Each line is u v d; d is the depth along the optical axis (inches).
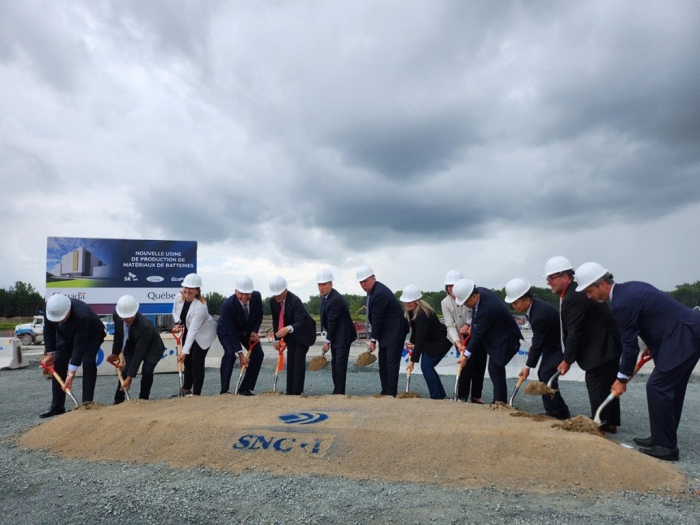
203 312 298.5
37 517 138.3
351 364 512.4
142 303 510.3
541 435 169.0
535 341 241.8
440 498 143.8
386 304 289.7
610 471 154.2
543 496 144.6
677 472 160.9
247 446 183.2
